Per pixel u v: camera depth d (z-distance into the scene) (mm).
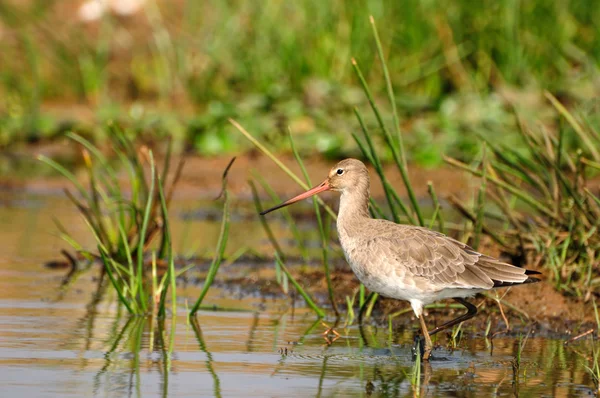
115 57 25578
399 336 10898
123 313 11461
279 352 10016
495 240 12414
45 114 22609
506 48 22047
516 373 9352
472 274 10133
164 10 26203
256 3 23312
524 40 22375
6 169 20422
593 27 22625
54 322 10891
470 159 19547
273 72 23062
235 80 23359
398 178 19469
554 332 11172
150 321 11141
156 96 24406
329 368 9469
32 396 8320
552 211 12570
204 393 8562
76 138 13625
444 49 22406
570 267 12164
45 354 9617
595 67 21750
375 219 10859
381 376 9234
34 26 25375
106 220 14281
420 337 10789
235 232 16500
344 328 11195
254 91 23031
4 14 25297
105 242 13758
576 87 20984
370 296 11758
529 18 22453
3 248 14703
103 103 23203
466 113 20922
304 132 21203
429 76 22609
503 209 12656
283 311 11938
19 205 18094
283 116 21516
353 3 22406
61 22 25469
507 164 13164
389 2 22469
